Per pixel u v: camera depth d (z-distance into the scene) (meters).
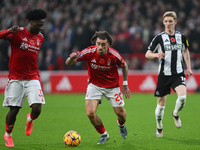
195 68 47.16
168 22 19.41
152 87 45.75
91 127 23.25
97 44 16.28
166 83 19.34
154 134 20.53
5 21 56.16
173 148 16.53
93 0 59.50
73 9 58.16
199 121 25.38
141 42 50.72
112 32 52.66
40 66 48.66
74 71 48.59
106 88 17.23
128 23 53.94
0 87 46.03
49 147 16.70
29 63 16.69
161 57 18.27
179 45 19.41
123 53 48.88
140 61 48.38
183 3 57.19
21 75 16.67
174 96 41.06
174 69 19.28
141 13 56.47
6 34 15.73
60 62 48.84
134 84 45.94
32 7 59.00
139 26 53.41
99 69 16.95
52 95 44.12
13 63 16.59
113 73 17.31
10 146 16.78
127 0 58.19
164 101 19.47
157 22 54.66
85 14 57.41
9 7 59.78
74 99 39.81
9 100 16.66
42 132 21.30
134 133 20.92
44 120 26.14
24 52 16.44
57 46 50.41
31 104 16.50
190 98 40.31
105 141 18.28
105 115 28.48
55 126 23.59
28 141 18.36
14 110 16.78
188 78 45.78
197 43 50.94
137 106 34.12
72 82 46.50
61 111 30.88
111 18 55.62
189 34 51.44
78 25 52.62
